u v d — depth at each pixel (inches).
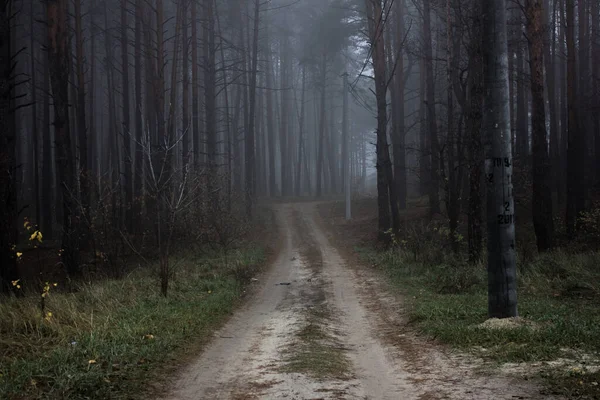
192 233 932.6
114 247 717.3
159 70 1041.5
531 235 900.6
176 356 317.1
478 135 671.8
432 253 762.2
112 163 1635.1
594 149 1240.2
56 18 732.0
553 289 498.9
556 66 1731.1
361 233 1274.6
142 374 275.6
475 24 661.3
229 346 353.4
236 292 590.6
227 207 1182.9
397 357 315.6
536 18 692.7
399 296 544.1
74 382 249.4
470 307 430.6
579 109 1118.4
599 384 223.8
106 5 1565.0
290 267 858.8
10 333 344.2
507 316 372.2
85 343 321.4
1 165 563.5
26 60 1706.4
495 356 286.4
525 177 1073.5
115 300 476.1
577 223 866.1
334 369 286.5
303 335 378.0
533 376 244.5
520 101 1176.2
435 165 1068.5
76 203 713.0
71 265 695.1
